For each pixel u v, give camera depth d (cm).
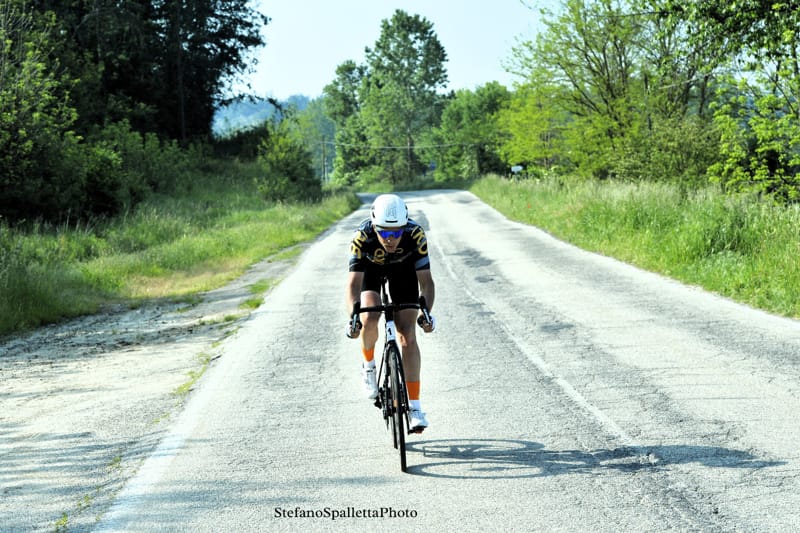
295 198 4281
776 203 1508
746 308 984
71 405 718
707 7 1447
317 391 707
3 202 2428
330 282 1519
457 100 10250
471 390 677
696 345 798
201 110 5794
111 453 560
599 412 589
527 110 3822
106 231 2372
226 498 455
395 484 463
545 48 3091
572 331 912
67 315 1322
